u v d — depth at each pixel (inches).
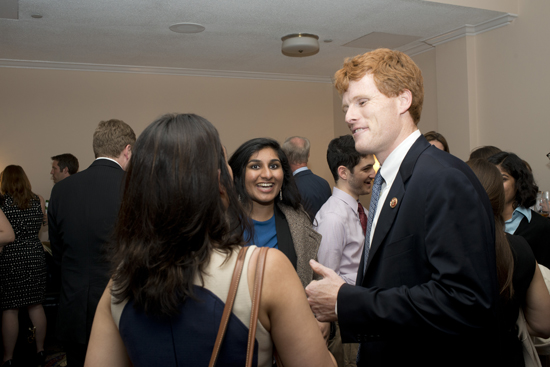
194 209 26.0
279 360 28.1
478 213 34.3
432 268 36.2
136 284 26.5
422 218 36.7
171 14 144.6
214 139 28.0
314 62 222.4
